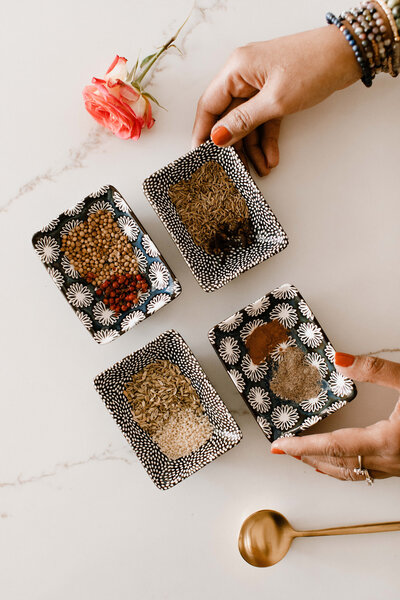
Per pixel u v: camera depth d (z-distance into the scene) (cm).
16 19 62
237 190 61
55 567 64
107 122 60
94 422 63
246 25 62
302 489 63
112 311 62
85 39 62
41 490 63
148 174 62
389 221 63
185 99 62
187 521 63
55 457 63
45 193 62
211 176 61
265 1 62
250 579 63
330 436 58
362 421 63
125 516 63
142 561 63
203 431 61
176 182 61
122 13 62
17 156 62
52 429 63
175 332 59
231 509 63
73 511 63
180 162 60
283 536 62
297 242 63
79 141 62
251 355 61
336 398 60
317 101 58
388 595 63
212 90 58
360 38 54
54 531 63
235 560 63
